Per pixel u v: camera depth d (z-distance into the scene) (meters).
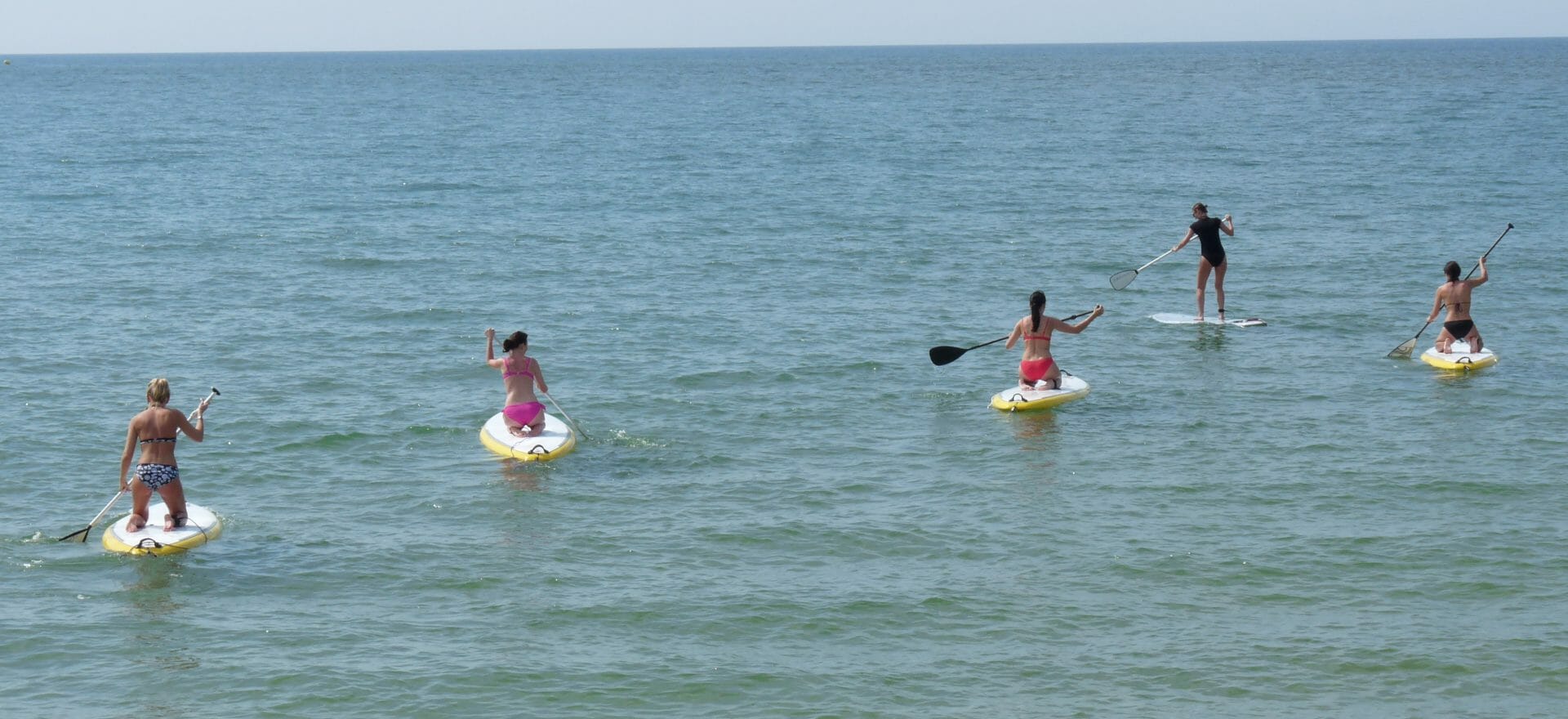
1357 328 23.28
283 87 148.38
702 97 113.88
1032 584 12.68
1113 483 15.38
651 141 64.44
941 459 16.33
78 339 22.20
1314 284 27.12
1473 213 36.31
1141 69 185.38
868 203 40.34
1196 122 74.44
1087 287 27.33
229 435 17.16
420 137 67.50
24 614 11.96
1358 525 13.98
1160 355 21.45
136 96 122.94
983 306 25.41
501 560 13.25
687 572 12.98
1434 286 26.69
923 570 13.02
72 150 58.84
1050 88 123.62
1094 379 20.02
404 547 13.56
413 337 22.62
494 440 16.61
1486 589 12.41
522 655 11.28
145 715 10.27
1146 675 10.93
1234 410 18.27
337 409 18.34
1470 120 70.81
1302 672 10.92
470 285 27.20
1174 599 12.34
